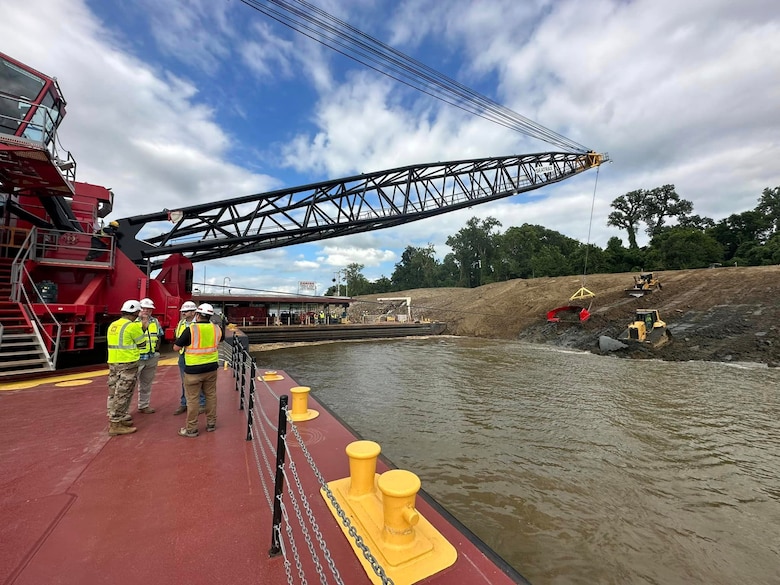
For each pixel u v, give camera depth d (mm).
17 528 2830
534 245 73062
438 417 10281
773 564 4582
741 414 10461
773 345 18234
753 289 25422
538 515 5539
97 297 11844
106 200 14969
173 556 2521
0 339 8359
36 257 11039
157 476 3729
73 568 2389
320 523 2891
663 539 5004
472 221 84500
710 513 5645
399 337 35812
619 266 56375
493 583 2227
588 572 4387
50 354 9469
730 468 7133
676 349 20359
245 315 34219
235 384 7945
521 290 43406
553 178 31344
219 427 5215
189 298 17359
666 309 26328
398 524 2436
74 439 4734
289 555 2545
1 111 9203
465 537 2740
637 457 7609
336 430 5133
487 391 13352
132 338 4941
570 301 34594
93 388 7590
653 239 59844
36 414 5801
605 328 26344
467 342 31156
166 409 6121
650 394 12688
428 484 6469
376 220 25031
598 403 11648
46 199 12000
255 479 3684
